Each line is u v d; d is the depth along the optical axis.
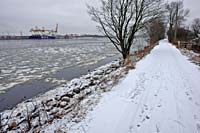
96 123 5.63
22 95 12.73
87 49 55.03
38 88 14.30
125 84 9.60
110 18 18.56
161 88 8.61
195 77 10.44
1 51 50.44
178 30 54.62
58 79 17.06
